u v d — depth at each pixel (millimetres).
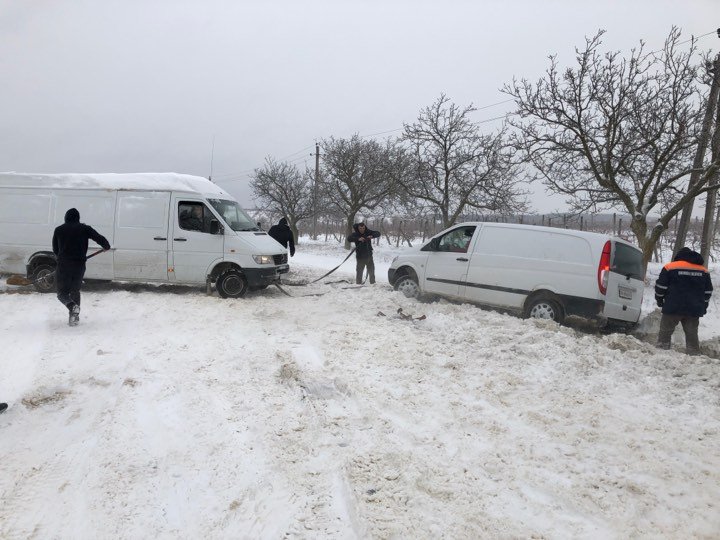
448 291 9188
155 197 10070
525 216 21859
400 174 22406
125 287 10789
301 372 5207
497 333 6559
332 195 29172
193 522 2832
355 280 12852
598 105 13141
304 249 29141
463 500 3088
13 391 4629
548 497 3154
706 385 5020
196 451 3598
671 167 13664
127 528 2766
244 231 10258
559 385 5039
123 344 6184
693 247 23234
